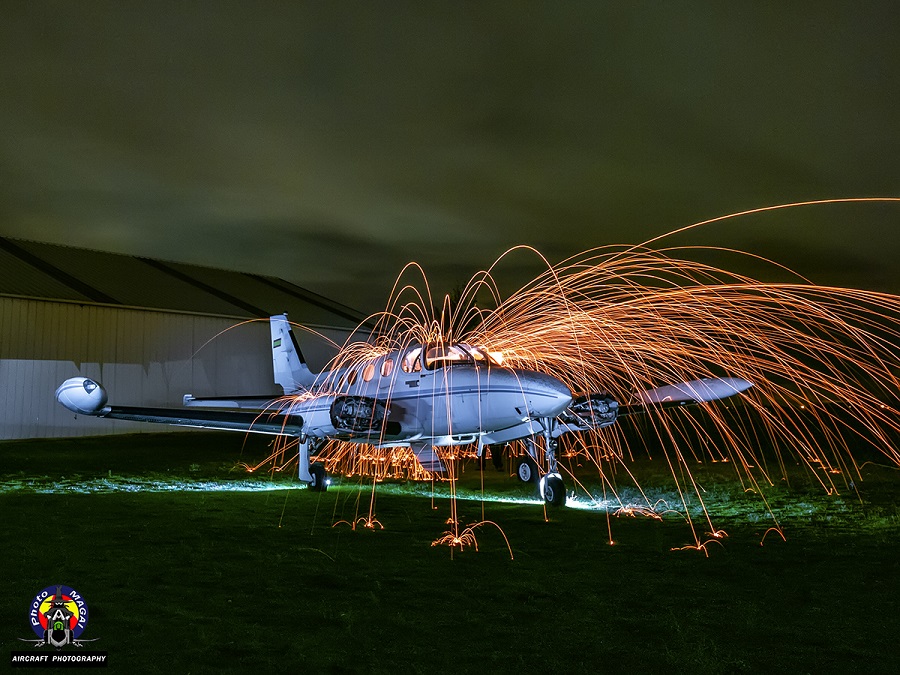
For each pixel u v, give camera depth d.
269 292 38.62
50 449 22.66
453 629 4.71
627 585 5.88
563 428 11.71
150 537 7.89
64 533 8.11
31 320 26.44
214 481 15.10
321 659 4.15
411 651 4.29
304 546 7.50
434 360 12.49
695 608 5.21
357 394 13.61
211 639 4.48
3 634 4.54
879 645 4.44
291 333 19.83
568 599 5.45
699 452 22.55
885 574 6.28
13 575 6.02
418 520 9.51
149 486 13.78
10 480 14.38
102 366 28.19
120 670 3.98
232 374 32.28
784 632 4.68
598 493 12.71
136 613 5.00
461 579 6.06
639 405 13.57
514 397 11.20
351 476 16.88
